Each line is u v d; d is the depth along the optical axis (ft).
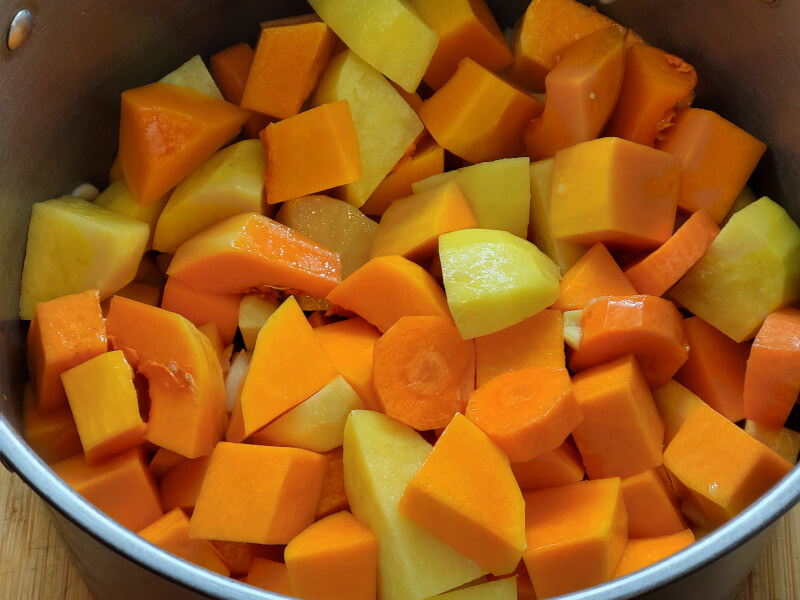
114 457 0.98
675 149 1.11
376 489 0.93
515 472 0.98
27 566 1.01
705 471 0.95
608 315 0.99
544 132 1.12
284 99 1.12
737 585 0.95
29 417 1.01
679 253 1.05
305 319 1.01
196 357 0.97
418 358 1.00
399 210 1.11
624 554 0.95
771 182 1.11
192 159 1.11
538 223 1.10
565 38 1.15
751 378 1.00
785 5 1.01
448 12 1.13
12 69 0.99
